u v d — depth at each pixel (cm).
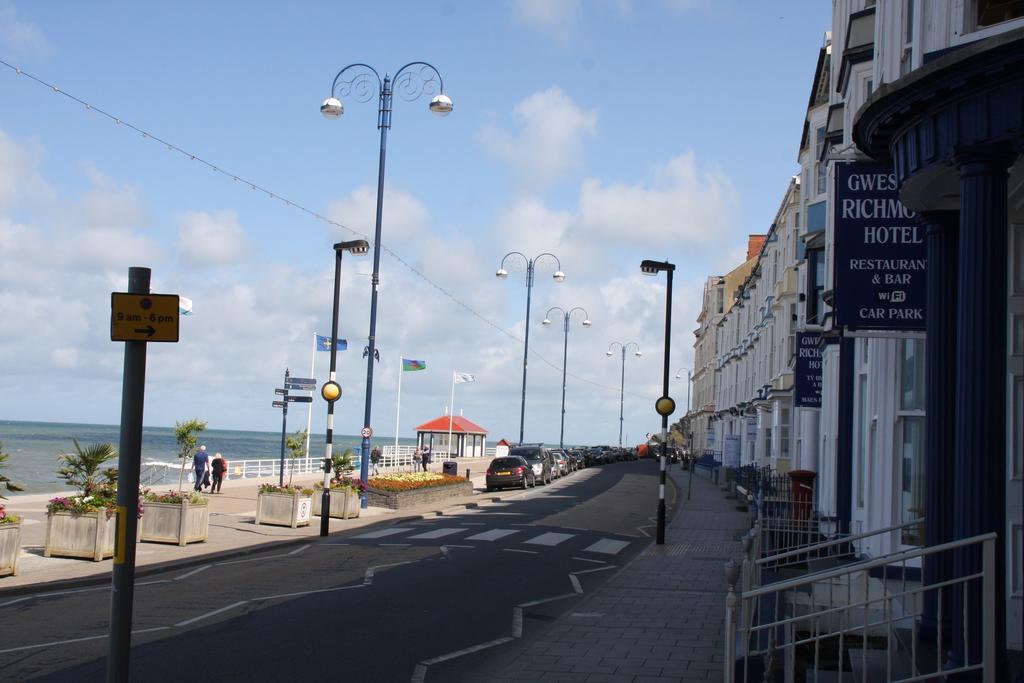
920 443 1203
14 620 1140
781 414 3525
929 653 838
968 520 722
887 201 992
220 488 3447
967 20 867
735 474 4006
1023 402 948
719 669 956
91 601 1284
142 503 1761
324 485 2202
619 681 905
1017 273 962
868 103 845
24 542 1839
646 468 6744
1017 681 754
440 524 2577
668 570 1759
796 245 3466
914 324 975
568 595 1438
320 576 1560
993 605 654
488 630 1142
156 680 861
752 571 948
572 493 4012
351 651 1000
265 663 936
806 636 985
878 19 1298
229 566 1681
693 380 9425
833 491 1923
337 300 2212
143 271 510
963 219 748
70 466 1705
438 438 7031
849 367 1514
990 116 737
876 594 1118
